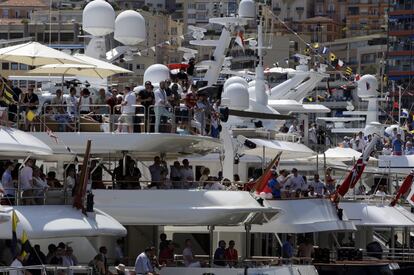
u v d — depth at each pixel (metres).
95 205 96.25
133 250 100.56
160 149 99.38
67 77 118.44
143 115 98.69
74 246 96.00
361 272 112.00
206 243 107.69
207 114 104.81
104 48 116.12
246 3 124.56
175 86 101.62
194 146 102.75
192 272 95.50
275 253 112.75
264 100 137.50
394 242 131.88
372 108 181.50
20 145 87.81
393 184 154.00
